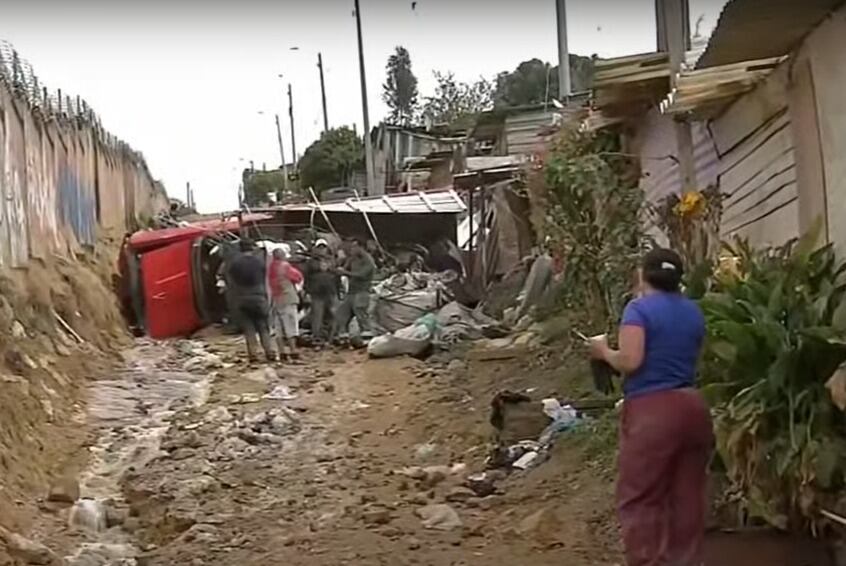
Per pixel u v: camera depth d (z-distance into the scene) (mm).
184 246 20406
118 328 18906
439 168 35219
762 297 6707
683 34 10555
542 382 12523
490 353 15164
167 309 20062
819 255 6852
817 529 5922
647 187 14000
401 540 7855
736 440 6230
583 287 13164
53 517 9195
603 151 14664
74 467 10812
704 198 10555
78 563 7812
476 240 23609
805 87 7844
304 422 12641
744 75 8656
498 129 30656
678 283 5691
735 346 6426
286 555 7637
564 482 8727
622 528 5664
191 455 11125
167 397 14141
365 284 18391
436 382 14297
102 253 21766
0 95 14422
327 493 9562
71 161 20547
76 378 14180
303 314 18641
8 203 14570
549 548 7328
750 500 6238
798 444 5840
